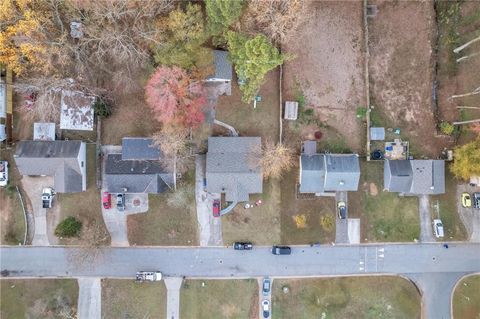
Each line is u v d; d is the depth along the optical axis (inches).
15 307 2014.0
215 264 2053.4
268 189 2057.1
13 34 1713.8
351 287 2068.2
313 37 2066.9
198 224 2052.2
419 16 2086.6
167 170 1991.9
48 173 1982.0
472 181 2070.6
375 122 2082.9
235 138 2003.0
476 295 2075.5
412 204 2089.1
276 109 2059.5
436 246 2075.5
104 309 2028.8
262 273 2058.3
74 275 2028.8
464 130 2076.8
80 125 2007.9
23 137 2030.0
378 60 2085.4
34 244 2033.7
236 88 2038.6
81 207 2038.6
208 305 2046.0
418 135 2086.6
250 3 1729.8
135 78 1996.8
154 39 1750.7
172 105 1787.6
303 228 2066.9
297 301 2054.6
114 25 1791.3
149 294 2037.4
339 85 2075.5
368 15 2070.6
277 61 1722.4
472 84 2063.2
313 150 2041.1
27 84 1887.3
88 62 1939.0
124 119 2037.4
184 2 1898.4
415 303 2071.9
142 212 2046.0
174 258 2048.5
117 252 2039.9
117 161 1998.0
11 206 2033.7
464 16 2084.2
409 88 2089.1
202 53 1804.9
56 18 1809.8
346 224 2075.5
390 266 2080.5
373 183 2084.2
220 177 1968.5
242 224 2057.1
